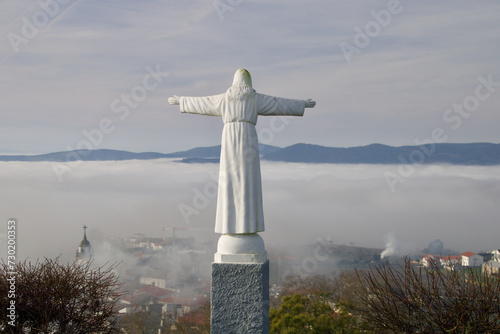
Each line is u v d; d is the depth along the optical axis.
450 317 12.53
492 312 12.37
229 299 10.22
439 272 13.35
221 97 10.70
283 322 19.42
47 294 12.83
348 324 18.38
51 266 13.31
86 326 13.26
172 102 11.07
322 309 19.36
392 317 13.32
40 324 12.72
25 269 13.07
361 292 16.47
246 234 10.50
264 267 10.26
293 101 10.95
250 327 10.13
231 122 10.62
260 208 10.68
